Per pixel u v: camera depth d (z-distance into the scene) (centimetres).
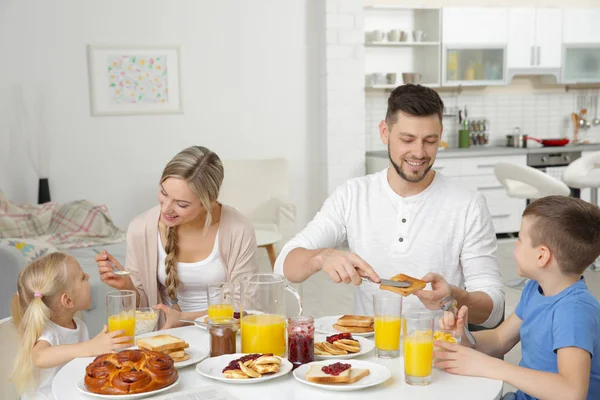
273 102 634
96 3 577
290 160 645
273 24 626
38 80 568
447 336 180
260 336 176
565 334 167
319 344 181
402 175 221
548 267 177
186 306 247
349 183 244
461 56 662
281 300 179
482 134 705
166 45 596
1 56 558
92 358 181
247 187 569
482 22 664
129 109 592
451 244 232
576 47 693
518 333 197
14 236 484
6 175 568
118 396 151
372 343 186
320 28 633
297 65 636
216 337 177
